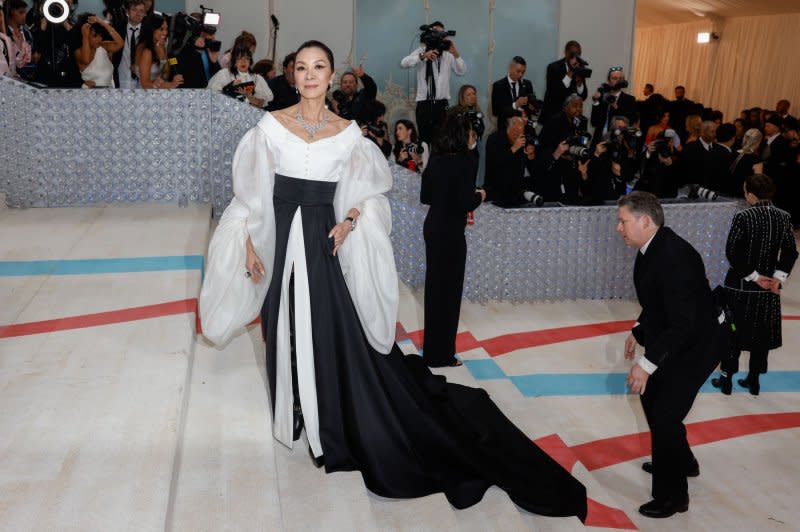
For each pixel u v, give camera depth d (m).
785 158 10.36
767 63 14.23
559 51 11.16
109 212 6.50
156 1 9.85
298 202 3.24
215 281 3.28
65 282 4.70
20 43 6.89
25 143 6.52
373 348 3.44
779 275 5.20
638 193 3.87
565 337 6.32
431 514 3.14
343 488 3.15
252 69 7.99
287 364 3.30
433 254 4.91
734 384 5.71
